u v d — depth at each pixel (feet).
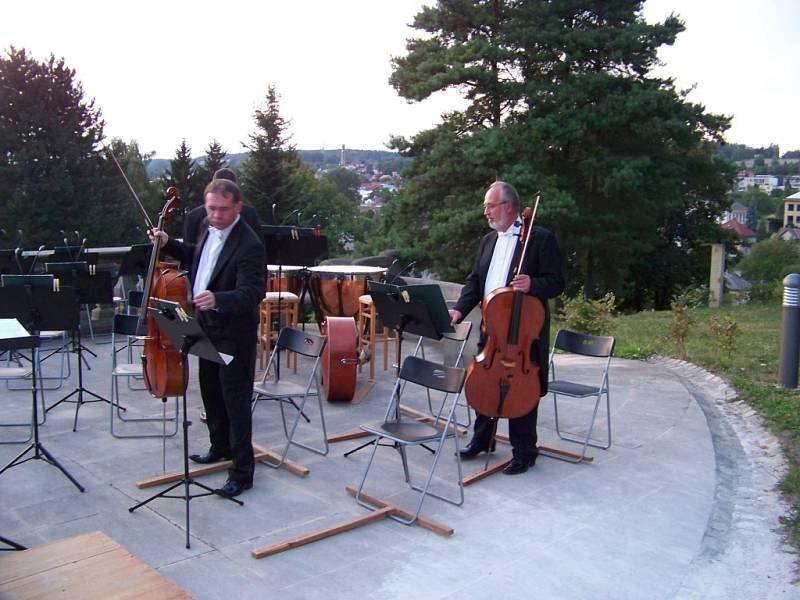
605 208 70.49
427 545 12.64
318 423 19.51
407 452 17.33
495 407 15.08
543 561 12.16
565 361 28.76
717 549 12.80
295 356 24.97
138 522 13.25
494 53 65.05
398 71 71.56
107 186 107.76
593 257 76.38
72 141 105.60
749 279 103.40
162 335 15.12
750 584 11.61
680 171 70.33
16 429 18.54
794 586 11.56
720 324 28.91
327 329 21.22
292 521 13.41
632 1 68.59
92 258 27.73
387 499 14.52
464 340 18.37
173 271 15.85
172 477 15.10
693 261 95.81
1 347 11.48
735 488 15.74
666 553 12.57
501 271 15.72
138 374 17.87
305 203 139.33
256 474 15.71
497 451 17.67
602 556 12.39
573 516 13.96
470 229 66.44
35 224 99.04
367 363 26.11
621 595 11.18
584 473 16.22
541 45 67.31
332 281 24.64
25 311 16.14
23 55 106.83
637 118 64.39
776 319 43.01
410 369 15.20
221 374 14.38
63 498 14.25
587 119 64.18
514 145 65.31
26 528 12.93
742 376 25.07
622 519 13.88
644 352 30.42
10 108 105.19
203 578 11.32
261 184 128.06
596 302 33.71
